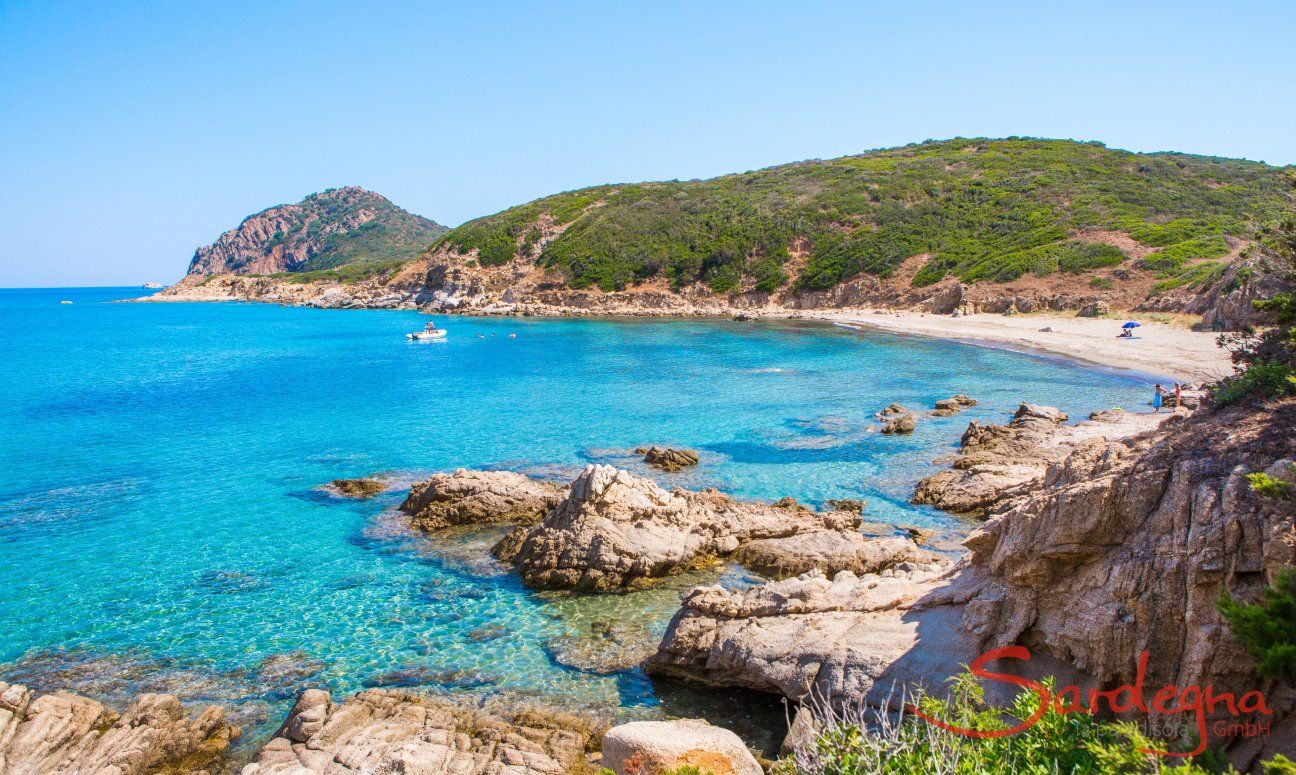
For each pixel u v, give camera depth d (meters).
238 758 12.76
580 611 17.78
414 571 20.14
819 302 94.88
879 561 19.02
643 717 13.59
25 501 26.14
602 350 67.62
